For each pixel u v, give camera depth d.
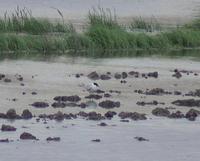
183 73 67.25
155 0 133.88
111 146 42.34
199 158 40.94
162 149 42.25
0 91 55.00
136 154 41.12
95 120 47.44
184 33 89.56
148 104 52.28
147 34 89.56
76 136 43.88
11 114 47.16
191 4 131.25
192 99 53.19
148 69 69.31
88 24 95.00
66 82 60.03
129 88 58.41
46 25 88.69
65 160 39.59
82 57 77.00
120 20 104.19
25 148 41.31
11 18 99.94
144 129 45.91
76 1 129.25
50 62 71.94
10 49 79.31
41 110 49.25
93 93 55.69
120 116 48.53
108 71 67.12
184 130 46.09
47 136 43.66
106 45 84.00
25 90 55.88
